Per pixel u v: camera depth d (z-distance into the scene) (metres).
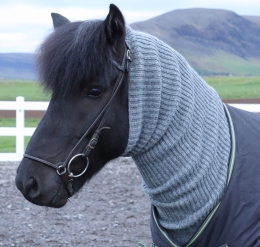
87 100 2.16
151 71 2.25
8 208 5.47
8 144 9.90
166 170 2.32
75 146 2.17
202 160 2.34
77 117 2.16
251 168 2.36
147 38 2.32
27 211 5.42
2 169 6.88
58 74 2.11
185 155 2.30
